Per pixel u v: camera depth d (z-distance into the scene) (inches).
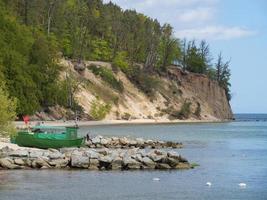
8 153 2130.9
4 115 2438.5
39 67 5324.8
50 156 2112.5
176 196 1594.5
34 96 4968.0
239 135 5024.6
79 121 6166.3
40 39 5516.7
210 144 3740.2
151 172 2032.5
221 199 1565.0
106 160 2084.2
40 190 1642.5
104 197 1557.6
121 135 4266.7
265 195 1628.9
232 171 2158.0
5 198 1525.6
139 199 1541.6
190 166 2201.0
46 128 2837.1
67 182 1787.6
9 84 4687.5
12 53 4859.7
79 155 2123.5
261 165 2388.0
